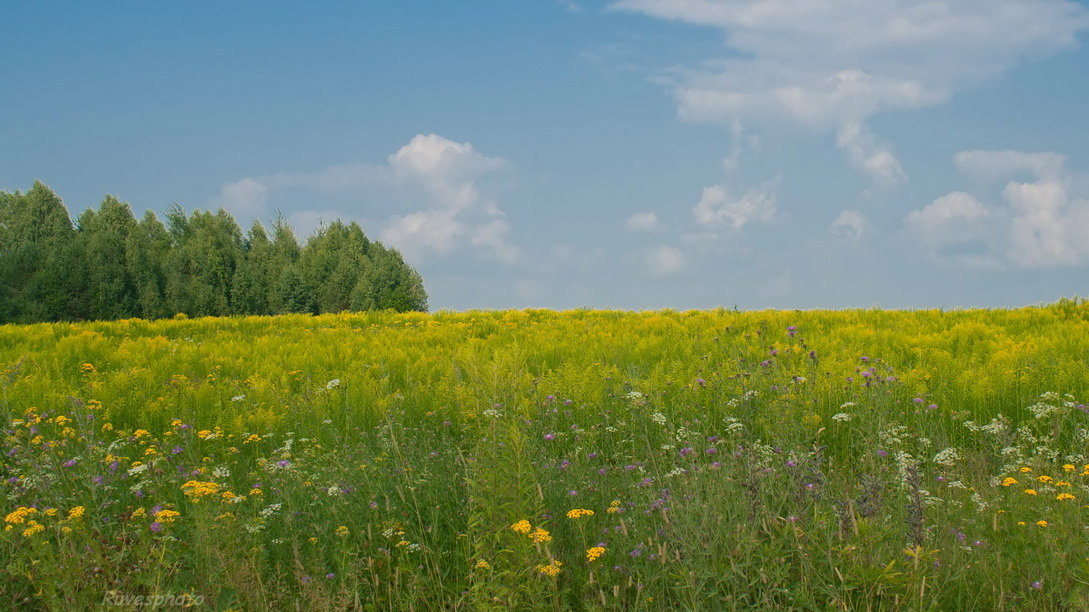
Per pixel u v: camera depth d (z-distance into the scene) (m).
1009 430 6.27
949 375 9.00
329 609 3.64
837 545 3.56
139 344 13.62
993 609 3.44
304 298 50.84
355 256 59.12
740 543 3.46
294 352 13.20
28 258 41.12
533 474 3.85
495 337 14.65
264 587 3.82
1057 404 7.29
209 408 8.96
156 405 8.63
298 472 5.37
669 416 7.20
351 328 18.28
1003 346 11.03
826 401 7.59
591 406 7.94
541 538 3.47
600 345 12.53
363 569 4.12
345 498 4.73
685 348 11.47
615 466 5.53
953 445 6.81
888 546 3.58
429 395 8.82
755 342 11.03
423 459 5.54
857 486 4.90
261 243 62.41
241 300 48.06
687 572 3.37
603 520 4.29
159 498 4.90
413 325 18.80
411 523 4.50
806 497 3.84
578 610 3.79
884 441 5.66
